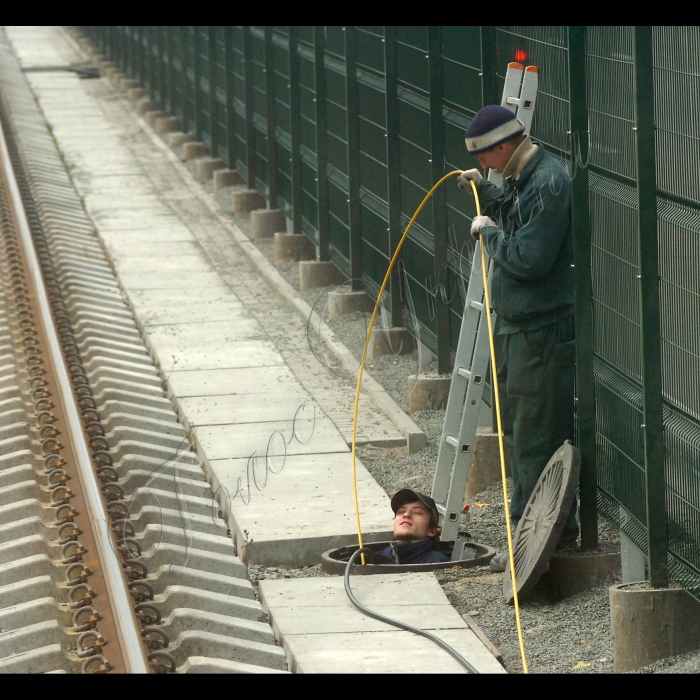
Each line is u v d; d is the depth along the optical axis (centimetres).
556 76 2195
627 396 1938
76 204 5522
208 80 6241
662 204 1777
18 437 2609
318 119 4175
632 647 1789
